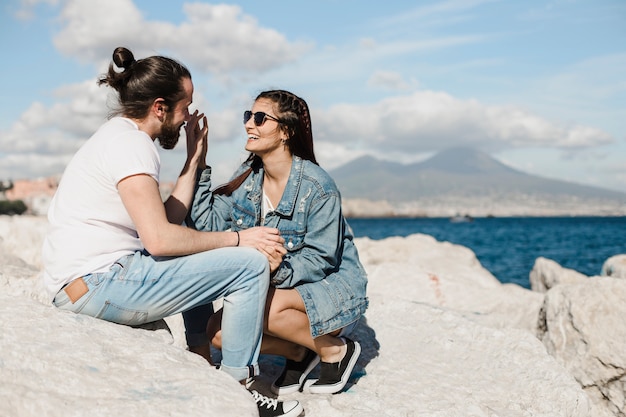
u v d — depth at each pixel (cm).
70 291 268
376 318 459
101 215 268
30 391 215
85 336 253
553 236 6178
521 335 431
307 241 320
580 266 2892
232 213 344
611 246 4375
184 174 329
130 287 267
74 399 219
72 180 272
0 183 17200
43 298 390
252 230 298
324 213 320
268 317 302
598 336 478
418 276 703
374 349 404
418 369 378
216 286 280
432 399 337
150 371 245
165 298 273
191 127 334
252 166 347
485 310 661
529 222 15488
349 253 340
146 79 279
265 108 320
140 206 260
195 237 273
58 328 252
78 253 266
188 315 332
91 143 274
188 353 270
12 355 229
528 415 344
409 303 482
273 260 297
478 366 394
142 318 278
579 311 496
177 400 228
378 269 722
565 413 362
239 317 286
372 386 347
